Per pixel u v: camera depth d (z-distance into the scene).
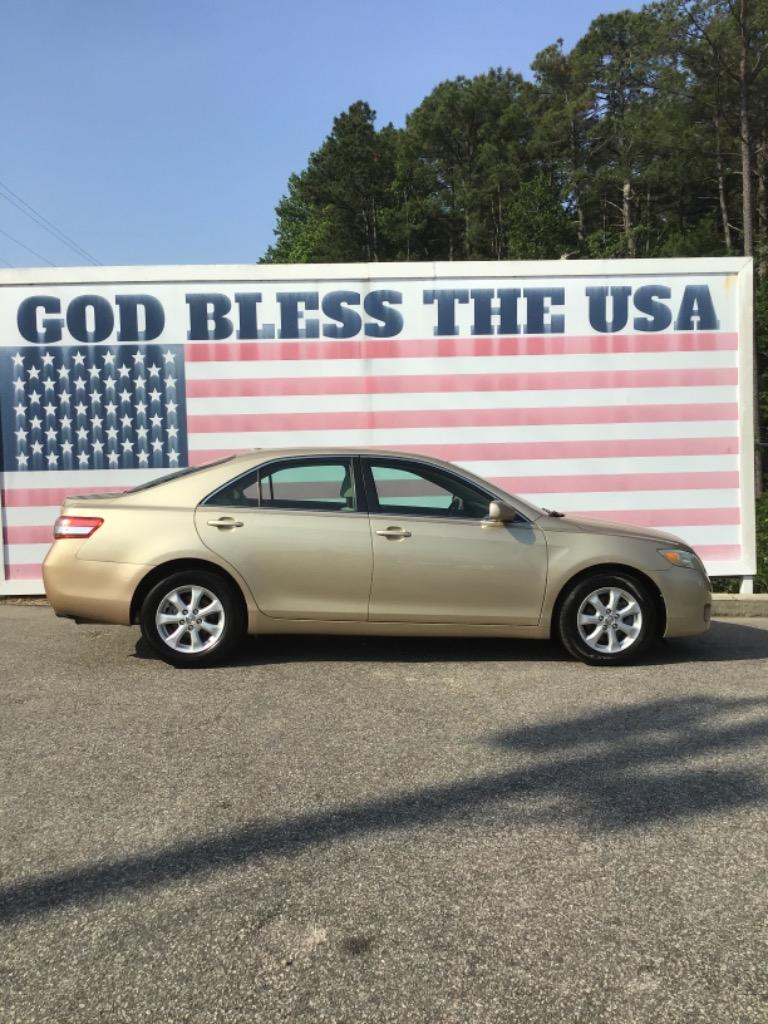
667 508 9.23
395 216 54.75
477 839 3.51
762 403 22.47
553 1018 2.44
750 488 9.20
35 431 8.95
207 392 9.01
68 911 2.97
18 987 2.56
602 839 3.51
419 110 61.53
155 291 8.92
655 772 4.23
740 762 4.37
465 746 4.60
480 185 54.78
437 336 9.06
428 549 6.07
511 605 6.17
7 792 4.00
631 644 6.29
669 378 9.18
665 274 9.11
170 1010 2.47
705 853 3.40
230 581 6.12
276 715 5.13
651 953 2.74
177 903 3.03
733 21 29.64
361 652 6.70
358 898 3.06
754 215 42.22
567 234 47.28
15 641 7.17
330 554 6.04
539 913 2.96
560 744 4.63
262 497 6.19
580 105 50.31
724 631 7.73
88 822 3.67
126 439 8.99
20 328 8.90
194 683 5.82
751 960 2.71
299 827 3.62
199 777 4.17
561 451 9.19
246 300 8.97
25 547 8.98
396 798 3.92
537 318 9.10
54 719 5.07
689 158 38.78
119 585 6.03
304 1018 2.44
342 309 9.01
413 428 9.11
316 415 9.06
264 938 2.81
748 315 9.12
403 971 2.64
